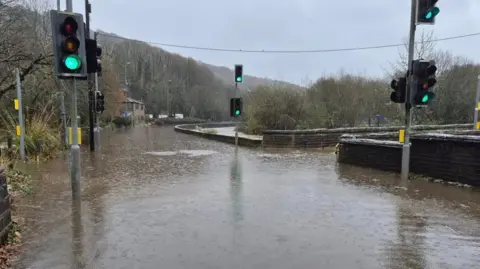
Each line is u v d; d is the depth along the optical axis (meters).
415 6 8.41
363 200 7.32
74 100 7.12
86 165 12.28
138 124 67.88
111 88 40.03
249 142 21.09
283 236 5.15
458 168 8.88
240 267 4.11
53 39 6.42
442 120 27.41
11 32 12.72
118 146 20.50
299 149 19.16
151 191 8.06
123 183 9.00
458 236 5.21
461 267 4.18
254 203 7.01
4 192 4.73
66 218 5.93
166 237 5.07
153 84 96.56
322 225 5.68
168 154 16.12
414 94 8.80
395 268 4.13
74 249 4.60
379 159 11.36
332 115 26.28
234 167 11.96
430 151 9.62
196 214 6.23
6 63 12.68
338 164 12.77
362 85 31.27
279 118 25.70
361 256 4.46
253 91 29.55
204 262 4.24
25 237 5.02
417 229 5.51
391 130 22.28
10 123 14.69
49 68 15.24
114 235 5.14
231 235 5.17
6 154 11.87
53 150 14.42
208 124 56.31
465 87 28.52
